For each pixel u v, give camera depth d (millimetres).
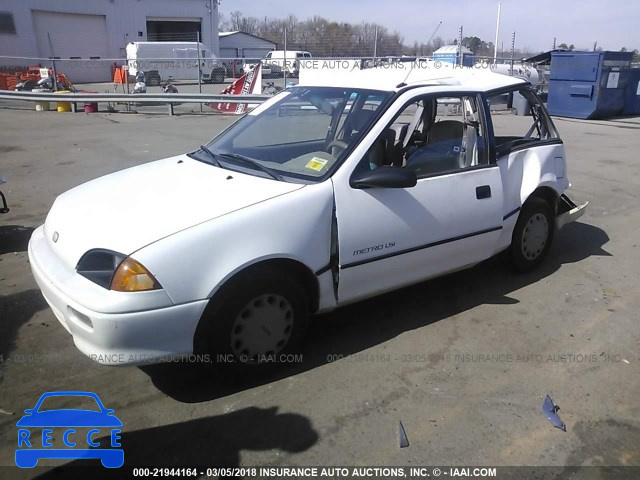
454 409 2912
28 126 13461
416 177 3350
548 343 3605
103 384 3068
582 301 4234
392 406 2924
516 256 4543
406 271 3594
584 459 2574
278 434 2695
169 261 2627
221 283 2752
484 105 4023
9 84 24688
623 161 9953
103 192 3309
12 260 4820
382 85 3742
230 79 36375
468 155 3959
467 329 3758
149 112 17547
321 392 3025
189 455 2553
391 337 3625
